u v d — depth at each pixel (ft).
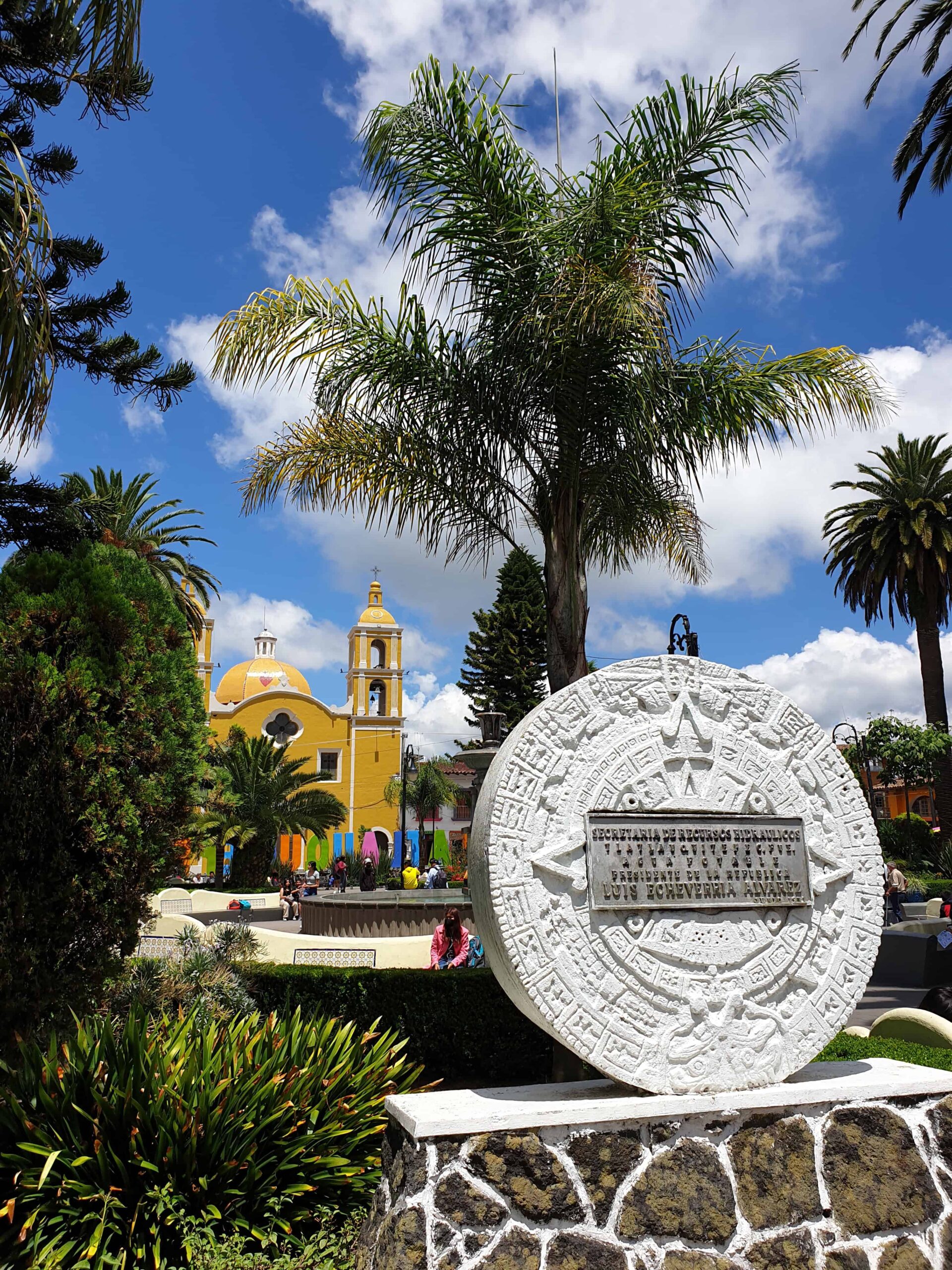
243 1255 12.77
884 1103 13.26
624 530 26.81
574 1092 12.97
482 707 117.60
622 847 13.46
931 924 52.08
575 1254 11.14
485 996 28.19
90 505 27.04
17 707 19.92
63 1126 14.20
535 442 25.50
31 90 23.26
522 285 23.73
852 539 92.12
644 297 22.06
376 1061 17.51
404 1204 10.96
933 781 89.92
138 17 16.93
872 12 50.47
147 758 21.71
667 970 13.29
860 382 25.26
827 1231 12.23
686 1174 11.94
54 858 19.88
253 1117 14.44
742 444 24.80
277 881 127.24
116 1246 13.29
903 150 52.75
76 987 20.44
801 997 14.07
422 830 127.85
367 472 25.80
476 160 23.63
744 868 14.07
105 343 26.78
